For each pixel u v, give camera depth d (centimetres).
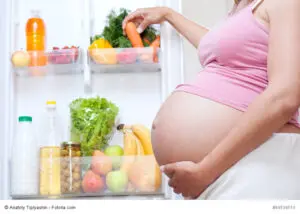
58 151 163
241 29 111
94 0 178
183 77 167
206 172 102
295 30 100
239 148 100
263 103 98
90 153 162
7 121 168
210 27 173
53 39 177
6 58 171
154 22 167
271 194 99
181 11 174
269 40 103
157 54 163
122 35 171
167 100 126
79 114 163
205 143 111
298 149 104
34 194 161
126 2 179
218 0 174
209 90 114
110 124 166
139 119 173
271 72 101
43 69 168
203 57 122
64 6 179
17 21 177
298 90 97
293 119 109
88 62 164
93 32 176
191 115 115
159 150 124
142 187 156
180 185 108
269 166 101
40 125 173
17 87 175
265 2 108
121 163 159
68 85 176
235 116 109
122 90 175
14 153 164
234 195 100
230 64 114
